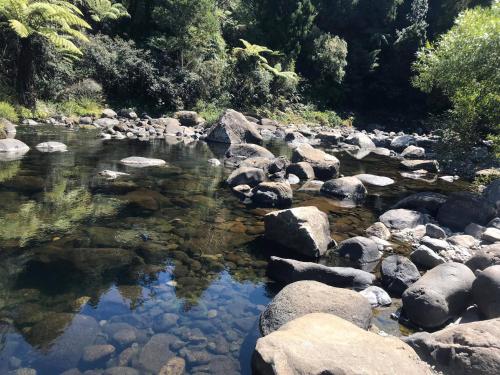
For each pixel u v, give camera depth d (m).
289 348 2.79
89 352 3.08
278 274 4.66
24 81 15.26
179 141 14.62
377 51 30.98
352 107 31.91
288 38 27.11
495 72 9.44
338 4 31.30
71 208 6.39
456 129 11.90
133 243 5.23
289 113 25.75
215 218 6.56
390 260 4.91
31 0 15.56
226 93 22.44
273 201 7.57
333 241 5.87
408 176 11.77
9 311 3.53
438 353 3.15
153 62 20.09
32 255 4.64
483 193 8.27
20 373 2.82
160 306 3.83
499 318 3.40
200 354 3.17
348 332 3.07
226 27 26.98
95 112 17.16
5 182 7.48
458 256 5.61
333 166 10.71
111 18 22.08
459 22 10.95
